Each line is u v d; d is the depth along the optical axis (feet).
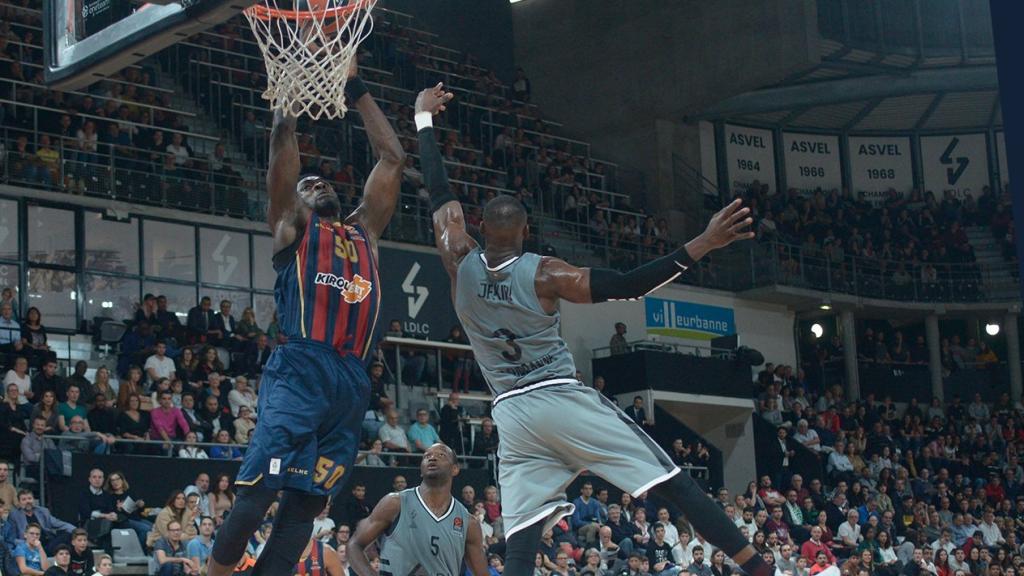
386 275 76.23
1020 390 103.71
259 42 18.66
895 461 88.02
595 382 81.71
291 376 16.25
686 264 14.89
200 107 79.30
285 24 18.56
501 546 51.34
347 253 16.94
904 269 104.68
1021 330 107.65
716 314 94.32
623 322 89.51
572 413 15.60
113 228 69.46
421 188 80.33
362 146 80.48
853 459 85.51
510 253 16.25
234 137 79.20
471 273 16.31
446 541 25.88
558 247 85.81
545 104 106.32
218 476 54.03
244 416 58.13
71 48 23.43
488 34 107.55
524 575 15.52
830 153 114.42
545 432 15.69
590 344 87.86
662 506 66.33
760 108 107.55
